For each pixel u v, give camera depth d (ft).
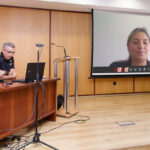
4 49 8.67
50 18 14.40
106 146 6.09
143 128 7.86
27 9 13.88
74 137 6.85
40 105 7.76
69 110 10.39
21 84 6.25
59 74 14.61
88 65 15.33
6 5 13.43
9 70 9.03
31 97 7.16
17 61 13.94
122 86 16.17
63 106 10.77
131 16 15.15
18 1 12.46
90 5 13.29
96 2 13.25
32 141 6.19
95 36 14.67
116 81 15.99
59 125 8.20
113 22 14.87
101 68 15.05
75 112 9.96
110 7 13.80
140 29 15.44
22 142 6.39
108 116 9.61
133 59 15.56
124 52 15.35
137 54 15.57
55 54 14.62
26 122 6.91
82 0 12.99
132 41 15.40
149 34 15.64
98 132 7.37
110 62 15.16
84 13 15.01
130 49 15.43
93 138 6.77
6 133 5.87
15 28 13.75
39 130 7.56
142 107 11.56
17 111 6.42
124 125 8.21
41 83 7.13
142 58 15.67
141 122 8.66
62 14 14.60
